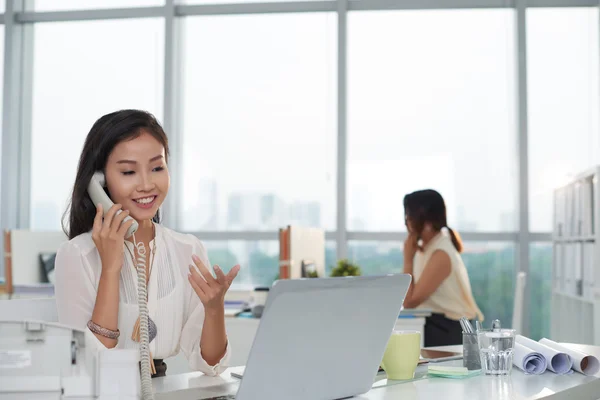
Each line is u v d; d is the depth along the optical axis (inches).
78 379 40.9
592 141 205.3
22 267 164.1
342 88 211.5
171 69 215.0
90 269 60.9
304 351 46.8
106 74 221.8
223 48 219.5
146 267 64.8
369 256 211.6
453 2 211.2
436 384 57.4
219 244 216.1
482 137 209.2
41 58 224.2
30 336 41.1
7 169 219.8
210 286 60.7
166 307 65.0
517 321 146.5
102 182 62.2
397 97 212.8
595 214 157.9
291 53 217.5
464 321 64.8
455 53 211.8
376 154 212.8
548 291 204.4
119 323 62.7
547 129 206.7
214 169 217.3
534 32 208.7
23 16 223.0
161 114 219.1
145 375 54.0
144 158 61.1
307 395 48.2
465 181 208.8
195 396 53.2
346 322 48.9
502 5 210.1
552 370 63.0
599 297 150.6
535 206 205.5
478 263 207.3
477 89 210.5
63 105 222.7
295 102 216.2
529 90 207.6
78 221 63.6
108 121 61.1
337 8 213.9
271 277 213.6
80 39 223.1
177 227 216.8
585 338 166.1
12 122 221.1
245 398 44.8
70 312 59.6
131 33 221.5
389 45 214.2
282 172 215.2
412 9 213.5
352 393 51.9
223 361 62.4
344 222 209.5
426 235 138.6
